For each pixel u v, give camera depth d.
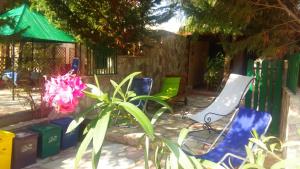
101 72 9.02
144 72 10.70
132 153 5.70
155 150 1.99
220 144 4.54
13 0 6.21
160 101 2.12
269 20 7.27
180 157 1.78
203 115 6.53
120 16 9.67
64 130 5.88
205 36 14.69
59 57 13.96
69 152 5.81
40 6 9.40
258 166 1.84
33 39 10.73
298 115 4.70
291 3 7.05
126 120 2.02
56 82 1.82
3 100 9.30
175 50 13.16
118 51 9.86
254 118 4.59
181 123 7.52
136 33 9.95
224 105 6.60
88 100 6.97
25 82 7.53
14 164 4.86
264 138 2.36
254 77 6.68
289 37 7.30
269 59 7.39
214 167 2.07
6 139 4.68
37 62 8.16
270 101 6.69
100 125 1.66
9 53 11.07
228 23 7.08
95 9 9.58
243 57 12.22
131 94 2.03
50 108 6.34
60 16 9.13
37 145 5.38
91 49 8.99
